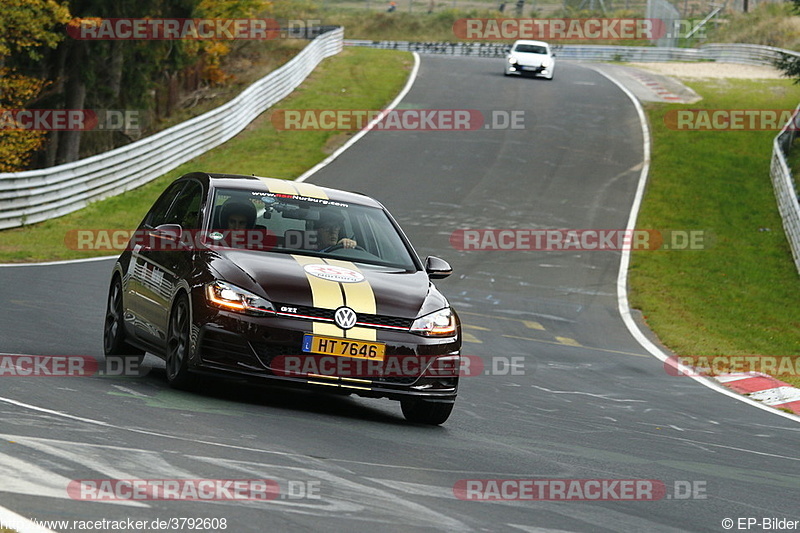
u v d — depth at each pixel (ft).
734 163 218.38
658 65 381.40
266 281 49.67
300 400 55.31
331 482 35.19
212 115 215.10
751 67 372.17
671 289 139.13
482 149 223.10
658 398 76.28
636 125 255.09
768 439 62.18
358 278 52.06
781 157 193.57
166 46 260.42
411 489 35.73
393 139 227.61
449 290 126.82
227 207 55.52
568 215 178.40
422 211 173.27
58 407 43.04
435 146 222.89
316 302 49.26
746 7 487.20
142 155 184.44
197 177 60.29
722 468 49.44
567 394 73.15
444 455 43.62
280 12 457.27
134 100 264.31
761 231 175.52
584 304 126.21
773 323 125.59
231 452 37.99
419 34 493.36
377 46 447.83
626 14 498.69
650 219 178.70
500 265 143.74
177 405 47.19
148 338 56.75
